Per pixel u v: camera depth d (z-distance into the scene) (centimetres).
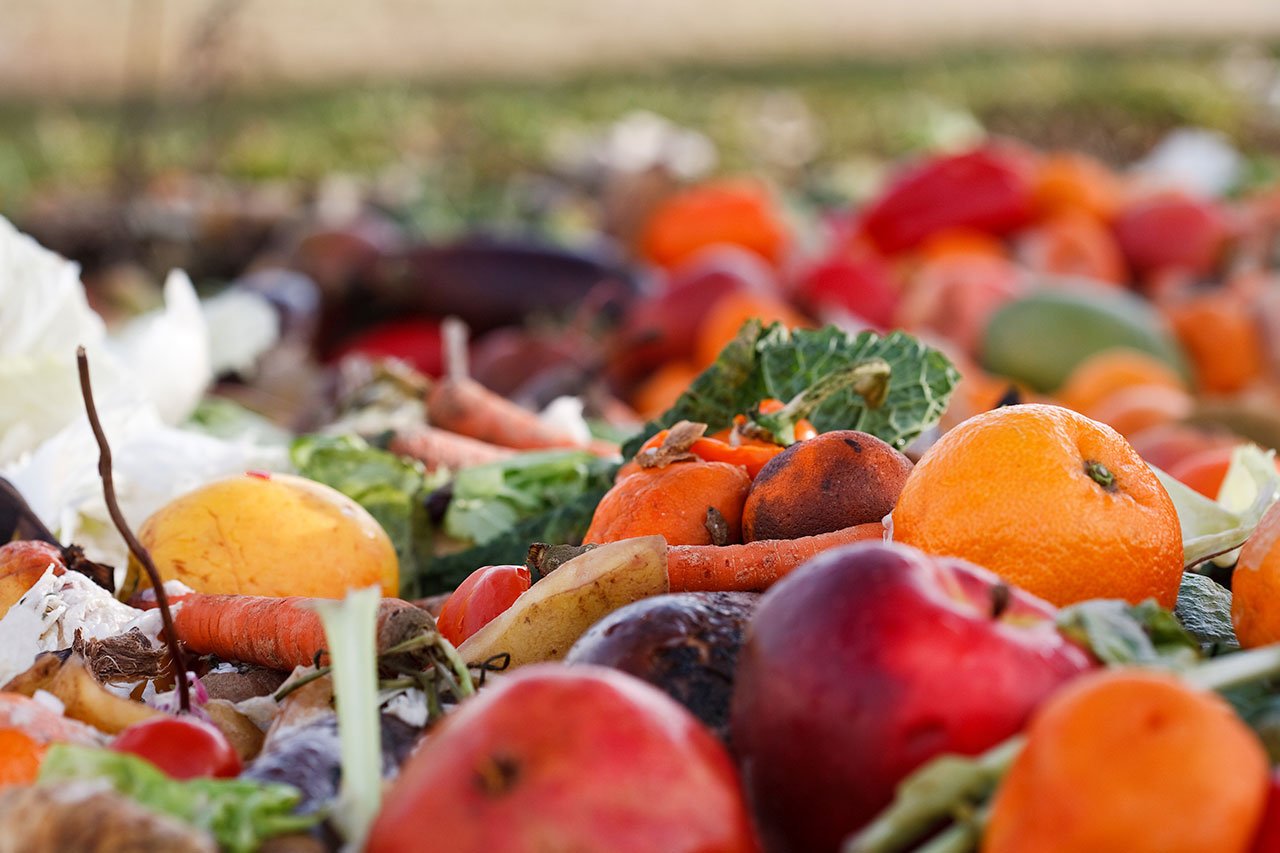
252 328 371
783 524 134
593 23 1193
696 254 478
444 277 427
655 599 114
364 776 91
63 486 180
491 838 80
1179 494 154
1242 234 473
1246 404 298
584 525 186
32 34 974
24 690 121
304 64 939
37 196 541
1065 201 483
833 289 405
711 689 107
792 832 91
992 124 765
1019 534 117
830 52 1066
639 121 747
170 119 580
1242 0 1329
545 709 84
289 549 157
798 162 722
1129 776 76
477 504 205
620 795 81
